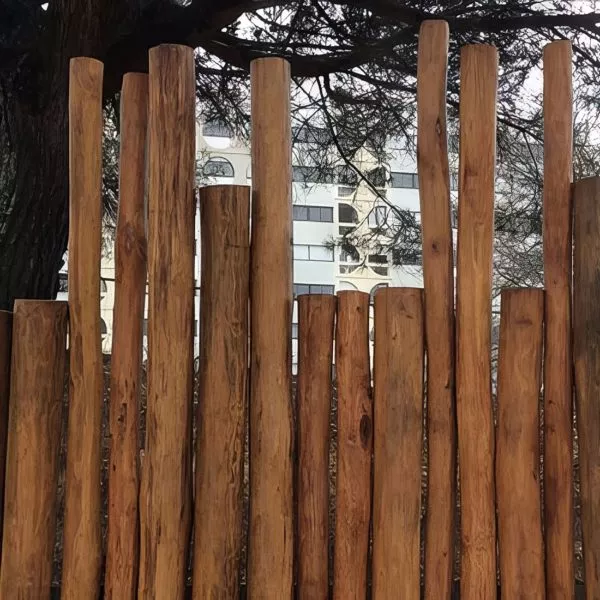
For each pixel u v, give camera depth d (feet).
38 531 5.98
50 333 6.10
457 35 11.60
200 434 6.00
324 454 6.18
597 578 5.82
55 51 9.92
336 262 33.83
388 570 5.92
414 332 6.10
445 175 6.30
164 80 6.01
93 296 6.13
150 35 10.84
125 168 6.28
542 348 6.21
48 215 10.24
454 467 6.13
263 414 6.00
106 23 10.05
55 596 6.24
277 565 5.90
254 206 6.21
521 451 6.00
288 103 6.30
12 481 5.99
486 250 6.16
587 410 5.96
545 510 6.09
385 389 6.07
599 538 5.84
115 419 6.07
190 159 6.07
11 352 6.25
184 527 5.86
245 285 6.07
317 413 6.18
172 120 6.00
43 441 6.03
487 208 6.19
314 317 6.25
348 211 33.55
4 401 6.21
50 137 10.21
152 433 5.86
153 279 5.93
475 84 6.29
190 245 6.03
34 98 10.25
